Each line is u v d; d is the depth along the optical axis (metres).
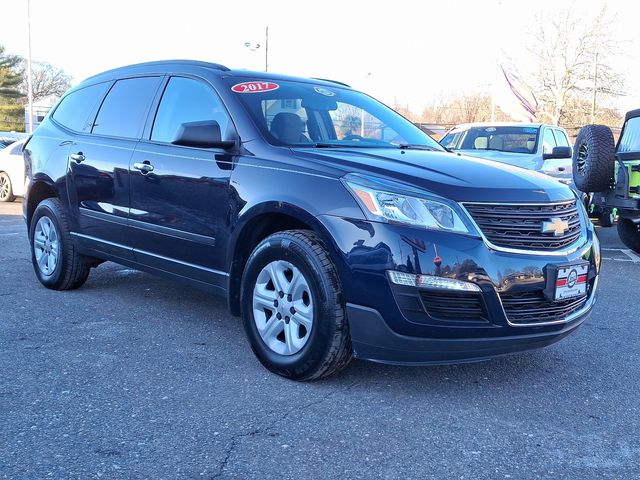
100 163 5.34
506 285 3.57
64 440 3.14
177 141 4.30
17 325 4.94
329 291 3.67
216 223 4.36
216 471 2.91
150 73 5.34
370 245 3.54
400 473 2.95
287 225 4.18
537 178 4.12
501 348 3.66
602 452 3.22
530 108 36.09
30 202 6.30
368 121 5.11
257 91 4.71
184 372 4.07
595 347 4.91
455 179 3.75
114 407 3.53
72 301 5.68
